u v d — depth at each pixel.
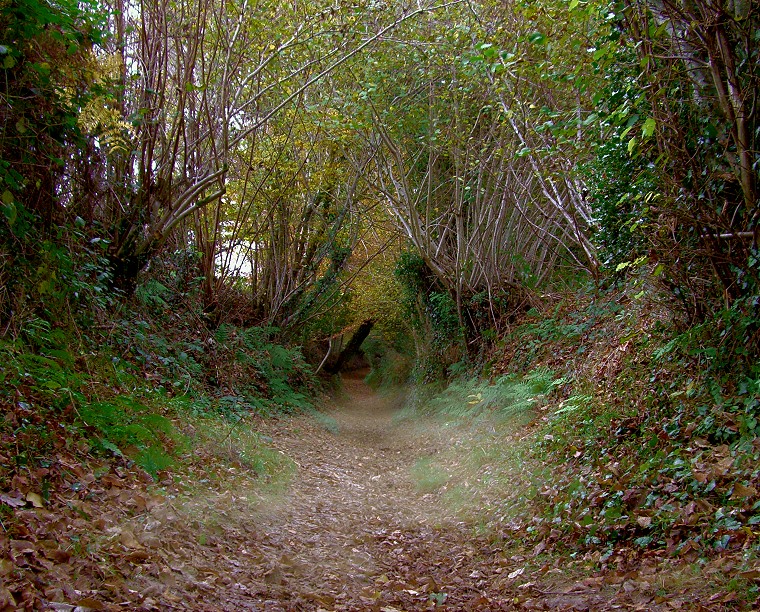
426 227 15.15
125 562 3.48
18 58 5.31
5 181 5.06
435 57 12.33
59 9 5.54
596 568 4.10
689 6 5.13
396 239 21.12
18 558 3.01
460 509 6.79
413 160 16.53
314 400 17.84
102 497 4.33
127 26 8.70
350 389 33.50
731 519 3.80
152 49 9.27
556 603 3.60
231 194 15.20
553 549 4.73
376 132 14.30
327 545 5.25
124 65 8.33
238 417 9.95
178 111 9.73
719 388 5.30
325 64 12.81
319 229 18.52
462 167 14.98
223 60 11.43
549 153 9.50
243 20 9.86
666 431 5.44
